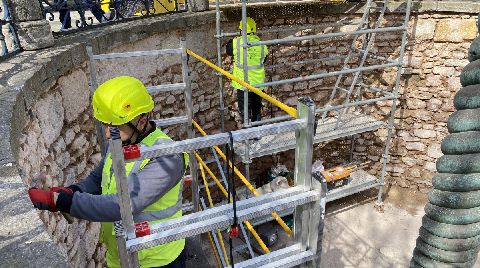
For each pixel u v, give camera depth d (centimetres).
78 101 382
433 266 252
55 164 317
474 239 237
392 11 680
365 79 763
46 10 383
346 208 781
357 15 700
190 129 363
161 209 176
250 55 551
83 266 362
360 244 694
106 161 192
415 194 802
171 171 159
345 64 678
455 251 240
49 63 318
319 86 756
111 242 203
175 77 589
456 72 694
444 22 672
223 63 654
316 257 186
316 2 616
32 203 160
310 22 700
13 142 219
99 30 454
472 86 222
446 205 234
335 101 779
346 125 695
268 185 722
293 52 711
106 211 159
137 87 178
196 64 613
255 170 765
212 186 702
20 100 255
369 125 690
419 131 761
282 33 690
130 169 159
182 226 157
